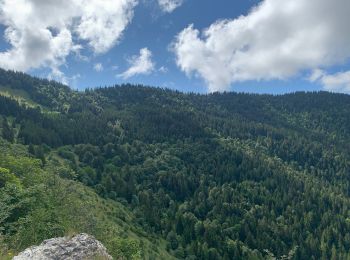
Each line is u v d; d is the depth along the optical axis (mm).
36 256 18094
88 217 59781
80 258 18406
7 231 34375
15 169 74875
